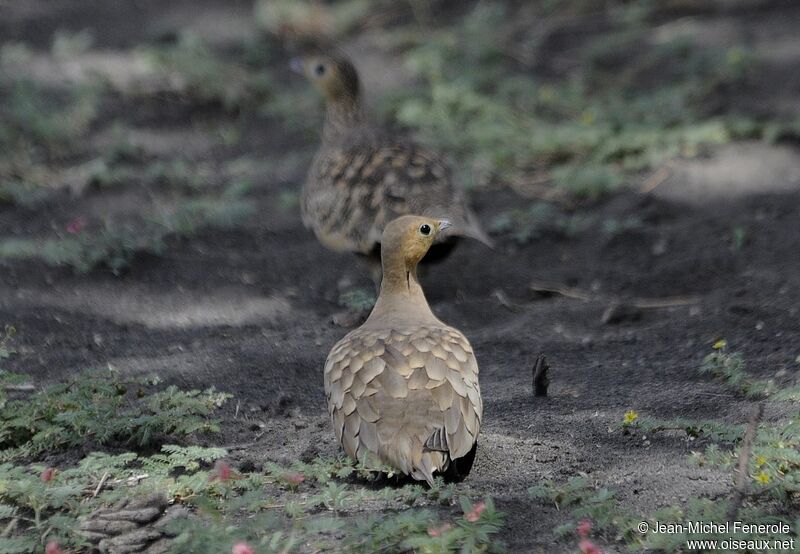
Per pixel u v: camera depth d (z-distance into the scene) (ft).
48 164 61.26
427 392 27.55
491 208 54.95
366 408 27.50
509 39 78.59
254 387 36.37
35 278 46.62
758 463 27.81
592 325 42.19
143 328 42.19
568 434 31.94
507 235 51.49
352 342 29.32
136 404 34.06
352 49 78.18
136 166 61.46
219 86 70.23
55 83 71.56
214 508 26.27
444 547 23.84
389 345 28.66
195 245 51.49
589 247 50.03
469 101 65.00
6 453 30.27
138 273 47.93
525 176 58.54
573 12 83.05
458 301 45.37
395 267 32.01
